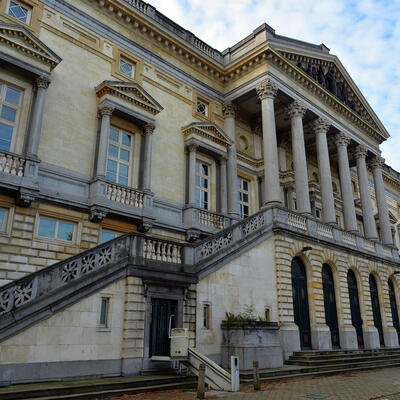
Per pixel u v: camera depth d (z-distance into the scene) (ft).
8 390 30.86
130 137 71.36
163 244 49.80
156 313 46.14
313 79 93.66
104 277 41.98
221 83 93.30
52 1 65.87
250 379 45.83
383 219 114.11
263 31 87.61
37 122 56.24
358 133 111.24
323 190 90.79
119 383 36.52
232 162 86.12
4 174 51.62
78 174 61.67
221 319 53.78
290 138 107.14
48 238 55.83
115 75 71.46
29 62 56.85
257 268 63.41
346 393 40.11
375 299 97.50
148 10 79.77
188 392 38.81
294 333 64.90
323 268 81.51
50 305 37.42
